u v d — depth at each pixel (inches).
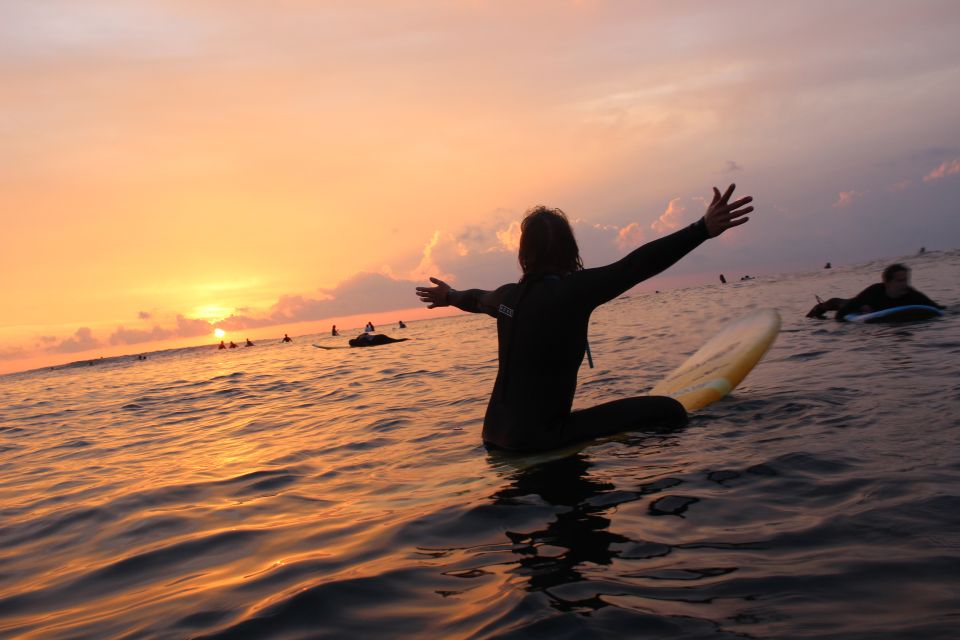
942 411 140.2
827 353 255.9
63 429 309.9
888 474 103.2
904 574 68.6
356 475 148.8
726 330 240.4
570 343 137.3
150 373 964.6
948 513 84.3
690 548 81.7
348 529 105.9
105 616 80.0
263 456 185.9
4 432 317.4
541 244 140.5
